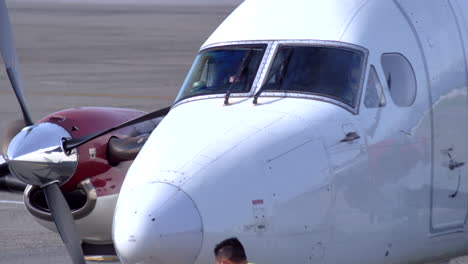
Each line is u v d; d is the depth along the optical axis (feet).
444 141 91.04
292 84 85.25
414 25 92.32
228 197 74.02
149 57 461.78
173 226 71.92
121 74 388.16
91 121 106.93
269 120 80.43
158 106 296.30
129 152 105.19
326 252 80.02
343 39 87.61
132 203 74.13
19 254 136.15
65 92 331.57
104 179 106.01
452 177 91.97
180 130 81.71
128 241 72.64
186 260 72.69
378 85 86.74
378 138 84.28
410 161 87.04
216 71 89.56
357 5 91.20
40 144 101.81
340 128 81.66
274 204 75.31
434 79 91.15
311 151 78.74
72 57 458.09
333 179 79.36
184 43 550.36
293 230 76.43
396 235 86.38
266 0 95.40
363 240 82.99
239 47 90.27
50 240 145.38
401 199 86.12
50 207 102.68
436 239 91.40
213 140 78.54
